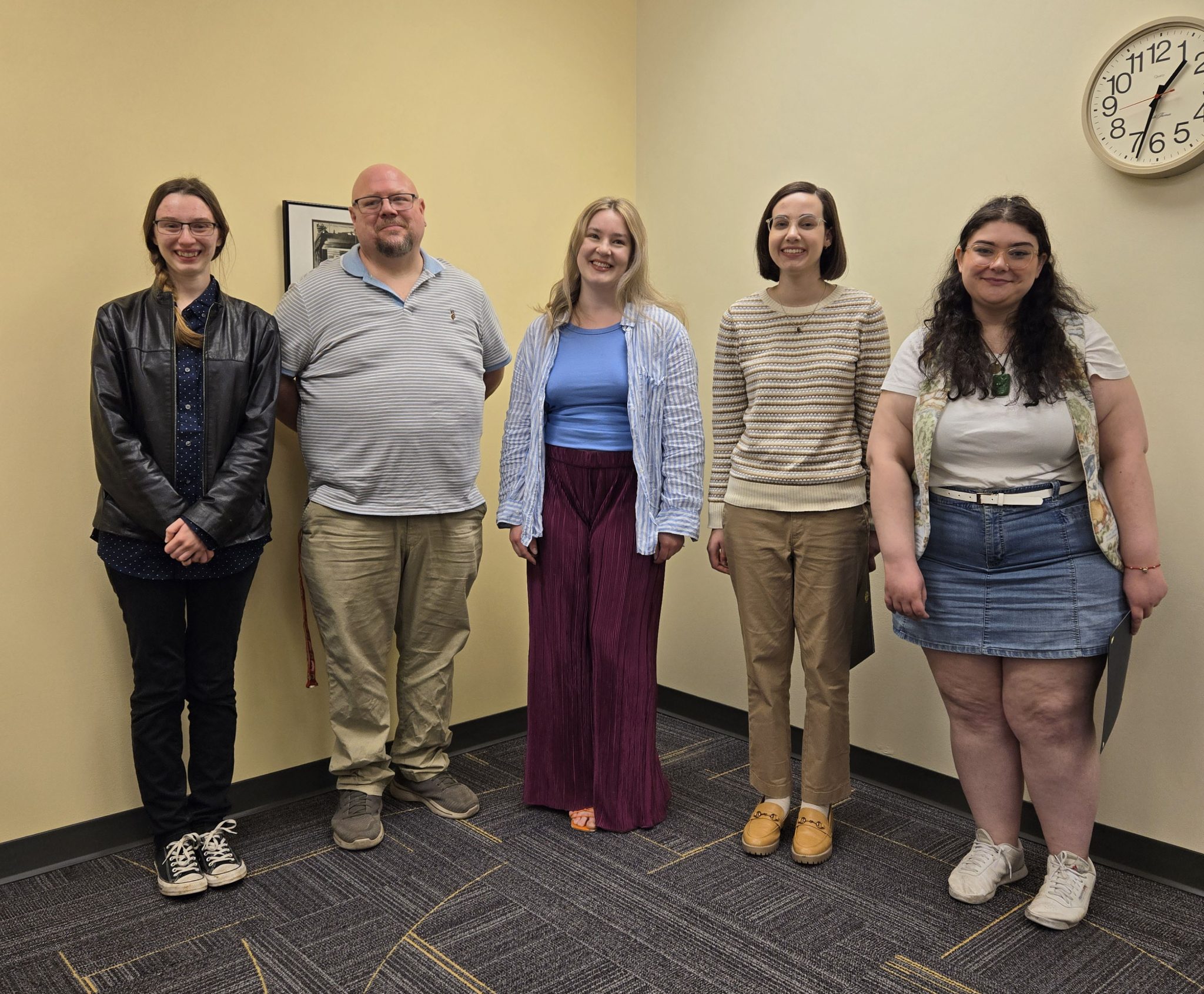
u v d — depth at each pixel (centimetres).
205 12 256
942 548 214
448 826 265
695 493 261
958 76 263
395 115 294
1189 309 223
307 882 233
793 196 232
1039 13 246
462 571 273
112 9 241
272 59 269
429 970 196
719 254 336
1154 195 227
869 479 235
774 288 248
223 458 227
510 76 322
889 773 292
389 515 257
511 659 338
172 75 252
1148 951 202
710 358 342
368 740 263
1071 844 213
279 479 277
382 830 258
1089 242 240
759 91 318
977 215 204
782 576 247
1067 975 193
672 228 353
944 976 193
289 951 203
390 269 258
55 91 234
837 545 238
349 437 253
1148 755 236
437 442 259
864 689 297
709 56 333
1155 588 200
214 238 227
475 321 273
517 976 193
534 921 214
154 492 213
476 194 316
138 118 247
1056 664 205
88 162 240
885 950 202
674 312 269
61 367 240
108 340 217
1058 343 201
